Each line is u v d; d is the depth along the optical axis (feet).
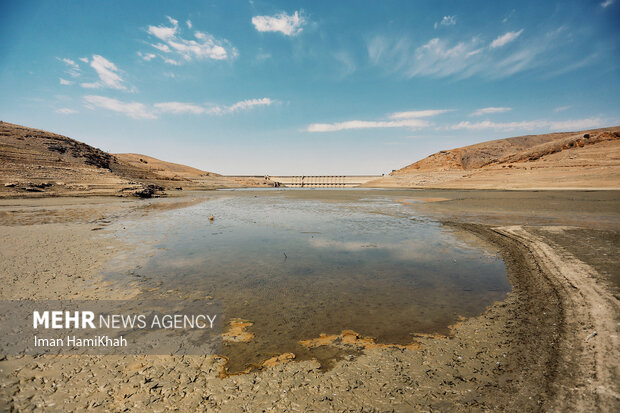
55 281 26.58
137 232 52.75
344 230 56.24
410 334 17.94
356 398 12.32
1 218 66.54
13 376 13.58
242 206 110.22
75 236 47.32
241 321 19.76
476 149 470.39
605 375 12.64
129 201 126.00
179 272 30.22
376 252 39.17
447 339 17.22
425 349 16.16
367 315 20.70
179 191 229.66
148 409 11.68
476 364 14.58
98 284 26.23
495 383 13.05
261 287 26.27
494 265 32.68
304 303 22.84
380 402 12.07
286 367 14.56
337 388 12.96
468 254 37.63
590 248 34.63
